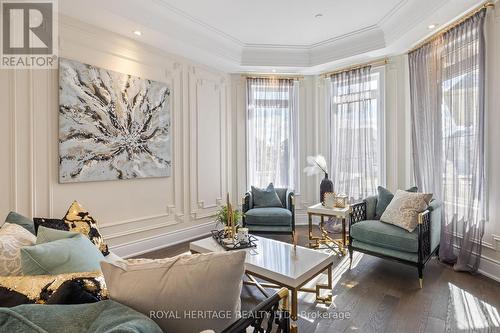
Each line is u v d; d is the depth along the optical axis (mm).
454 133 3125
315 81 5098
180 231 4133
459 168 3068
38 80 2820
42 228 1599
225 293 901
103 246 2188
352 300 2406
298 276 1971
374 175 4414
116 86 3373
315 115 5086
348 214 3506
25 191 2750
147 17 3254
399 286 2652
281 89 5031
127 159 3479
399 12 3424
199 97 4410
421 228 2652
